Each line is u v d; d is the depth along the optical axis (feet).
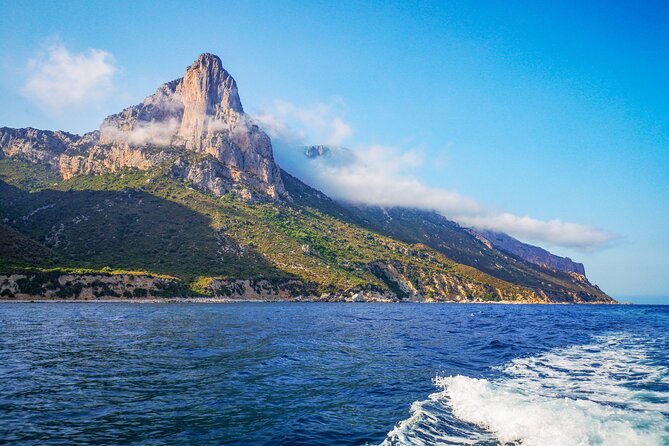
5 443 38.47
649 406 49.85
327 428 43.14
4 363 77.66
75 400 53.16
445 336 139.13
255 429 42.86
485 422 44.01
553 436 37.99
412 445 37.73
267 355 90.38
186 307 321.11
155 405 51.26
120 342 109.19
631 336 149.07
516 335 146.92
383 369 76.38
